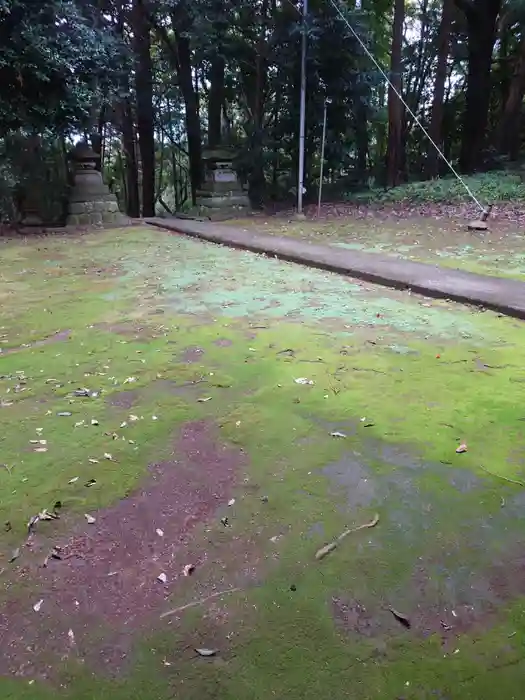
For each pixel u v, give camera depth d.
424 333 3.44
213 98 12.92
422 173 15.58
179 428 2.32
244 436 2.23
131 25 12.33
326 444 2.15
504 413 2.35
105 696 1.19
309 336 3.44
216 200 11.00
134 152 14.68
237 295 4.56
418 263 5.43
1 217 9.70
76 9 8.70
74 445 2.21
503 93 16.53
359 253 6.12
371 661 1.25
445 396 2.53
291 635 1.32
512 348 3.13
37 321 3.97
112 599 1.45
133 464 2.06
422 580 1.48
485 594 1.43
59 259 6.58
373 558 1.56
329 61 10.88
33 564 1.58
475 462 2.00
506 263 5.45
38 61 8.12
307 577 1.50
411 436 2.19
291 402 2.52
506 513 1.73
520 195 9.70
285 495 1.85
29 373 2.98
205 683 1.21
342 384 2.70
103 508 1.81
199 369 2.95
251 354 3.15
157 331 3.63
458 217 8.78
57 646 1.32
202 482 1.94
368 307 4.09
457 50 15.76
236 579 1.50
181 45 12.72
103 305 4.36
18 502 1.85
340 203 11.64
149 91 12.70
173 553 1.61
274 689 1.19
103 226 9.80
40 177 10.09
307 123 11.41
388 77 11.31
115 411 2.49
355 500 1.82
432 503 1.79
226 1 10.89
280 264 5.95
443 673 1.21
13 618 1.40
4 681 1.23
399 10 11.76
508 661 1.24
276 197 12.87
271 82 11.73
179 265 5.98
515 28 15.75
